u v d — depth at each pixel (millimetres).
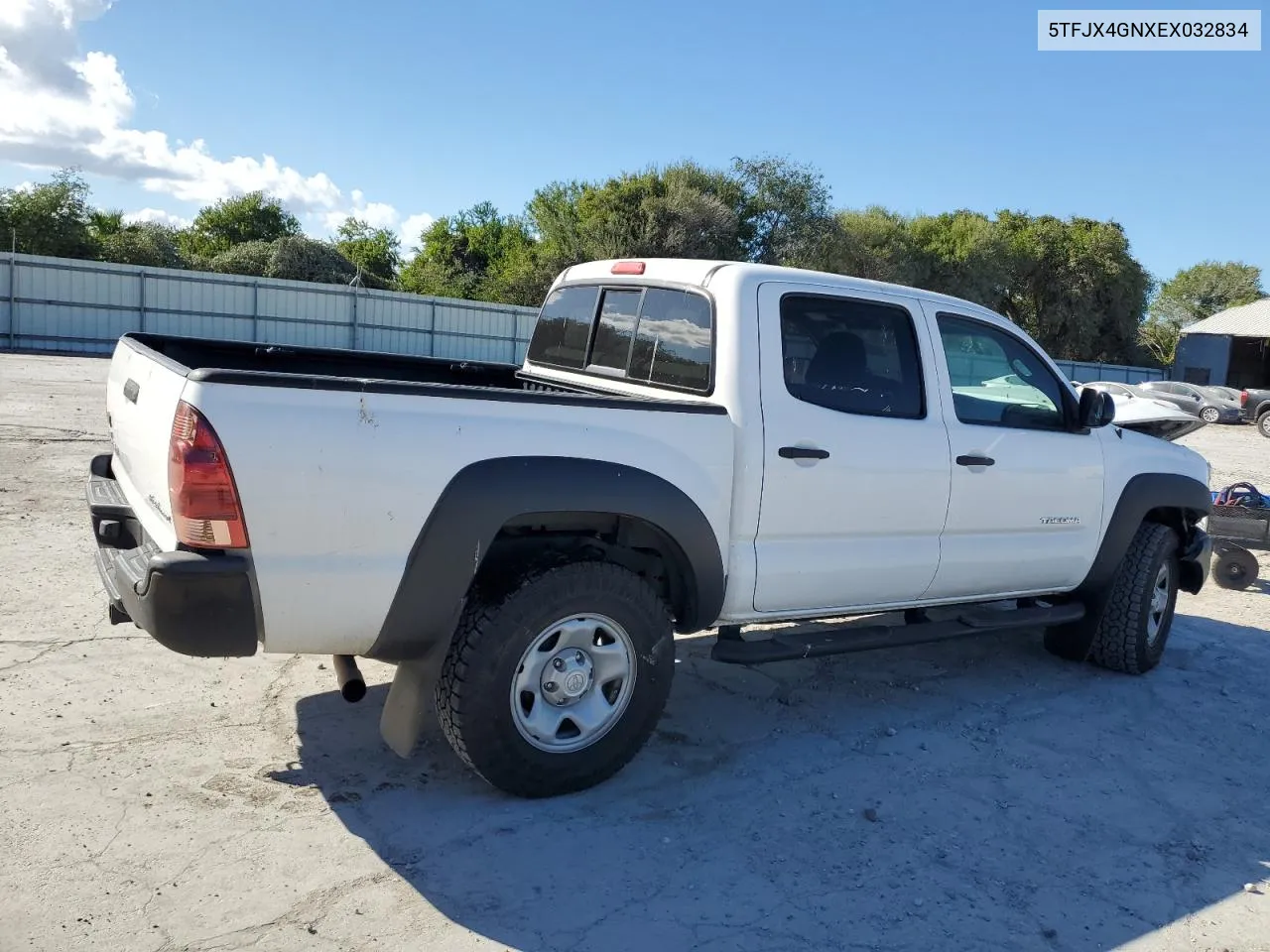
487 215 63219
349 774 3701
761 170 44000
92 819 3248
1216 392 30859
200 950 2650
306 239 48094
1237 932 3104
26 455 9969
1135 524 5297
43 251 41688
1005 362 4871
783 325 4062
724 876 3213
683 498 3660
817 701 4859
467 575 3285
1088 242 56438
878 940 2924
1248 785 4203
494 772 3465
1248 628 6797
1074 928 3066
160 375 3301
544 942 2805
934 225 53938
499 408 3332
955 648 5891
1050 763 4305
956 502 4535
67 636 4852
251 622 3043
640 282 4508
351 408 3100
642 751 4117
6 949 2582
